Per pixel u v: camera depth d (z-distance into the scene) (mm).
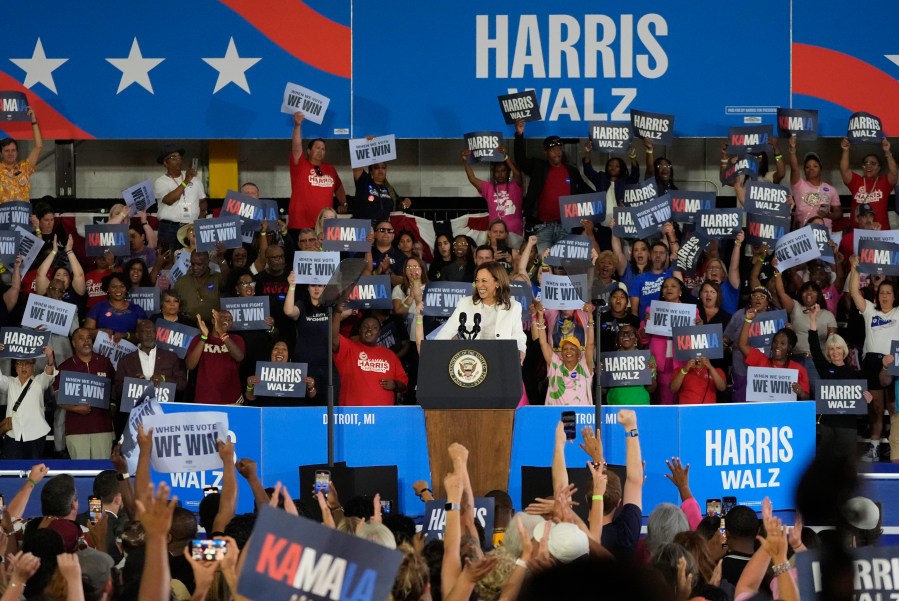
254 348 25250
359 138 30297
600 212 28062
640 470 12953
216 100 30375
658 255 27266
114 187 32906
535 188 29891
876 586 8062
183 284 26953
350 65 30406
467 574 9133
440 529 14852
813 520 7117
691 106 30469
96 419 24672
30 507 21359
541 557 8914
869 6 30344
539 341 23938
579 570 4832
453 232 31016
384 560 7426
